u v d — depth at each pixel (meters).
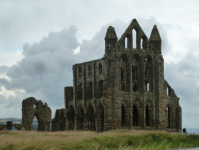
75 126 108.75
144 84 100.19
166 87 108.00
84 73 106.56
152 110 100.88
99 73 100.94
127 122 97.38
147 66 103.94
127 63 99.00
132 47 99.88
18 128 108.81
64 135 74.12
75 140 62.78
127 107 97.75
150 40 102.75
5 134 77.56
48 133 80.44
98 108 98.44
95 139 67.44
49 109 111.44
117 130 90.62
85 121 104.38
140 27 101.62
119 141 68.81
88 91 105.38
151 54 101.75
